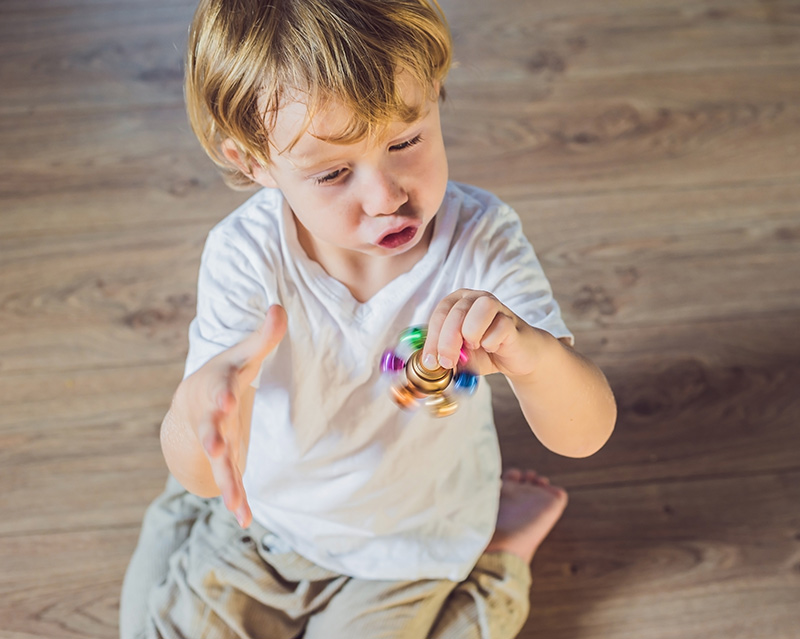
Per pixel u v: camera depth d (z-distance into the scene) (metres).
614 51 1.73
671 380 1.34
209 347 0.82
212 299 0.85
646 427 1.30
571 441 0.84
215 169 1.56
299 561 1.04
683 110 1.65
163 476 1.26
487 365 0.74
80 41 1.73
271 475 0.95
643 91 1.67
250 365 0.69
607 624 1.14
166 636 1.01
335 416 0.89
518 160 1.58
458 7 1.79
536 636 1.14
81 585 1.17
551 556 1.20
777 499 1.24
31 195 1.53
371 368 0.87
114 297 1.42
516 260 0.85
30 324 1.39
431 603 1.03
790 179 1.56
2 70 1.69
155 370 1.35
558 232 1.49
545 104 1.65
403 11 0.68
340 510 0.96
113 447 1.28
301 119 0.67
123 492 1.25
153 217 1.50
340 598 1.03
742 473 1.26
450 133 1.61
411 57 0.67
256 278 0.84
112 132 1.61
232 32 0.68
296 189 0.73
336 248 0.84
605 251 1.47
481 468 1.05
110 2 1.79
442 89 0.83
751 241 1.48
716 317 1.40
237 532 1.08
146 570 1.09
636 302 1.41
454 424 0.95
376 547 1.01
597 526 1.22
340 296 0.84
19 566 1.19
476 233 0.86
